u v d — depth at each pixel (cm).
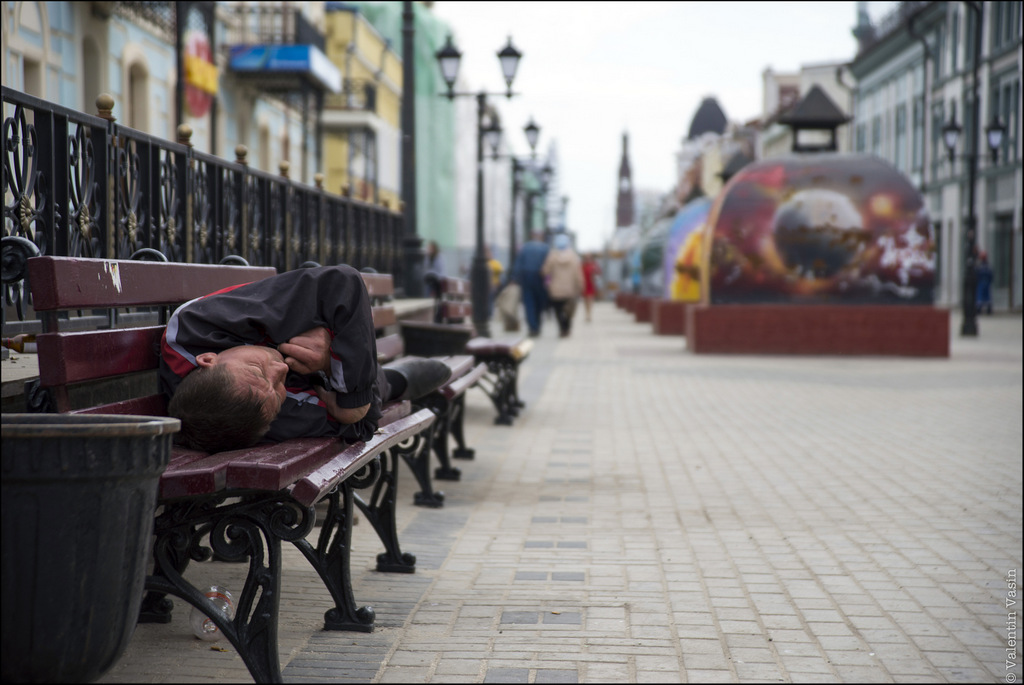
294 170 2898
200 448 325
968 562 495
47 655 250
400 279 1507
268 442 352
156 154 584
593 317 3881
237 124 2373
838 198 1861
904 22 5166
